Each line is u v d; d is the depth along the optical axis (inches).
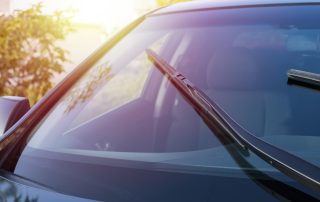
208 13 102.1
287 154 64.8
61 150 79.2
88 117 89.5
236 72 89.5
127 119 90.7
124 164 71.8
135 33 103.9
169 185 65.7
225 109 83.4
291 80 84.3
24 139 82.7
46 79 268.1
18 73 264.8
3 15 267.6
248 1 103.0
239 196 61.4
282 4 99.0
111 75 96.5
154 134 85.4
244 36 94.3
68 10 284.4
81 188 68.4
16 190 68.3
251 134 71.7
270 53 90.8
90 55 102.6
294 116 79.1
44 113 88.4
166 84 94.5
